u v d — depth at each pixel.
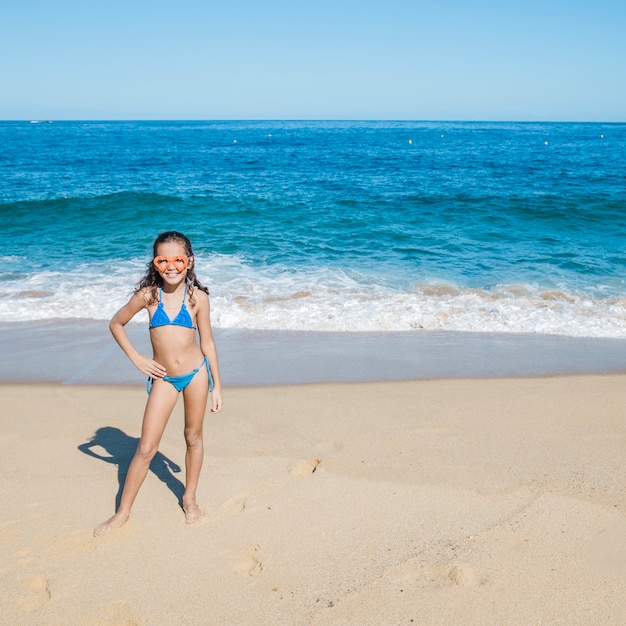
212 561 3.08
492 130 136.50
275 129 138.12
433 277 10.65
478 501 3.60
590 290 9.95
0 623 2.65
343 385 5.88
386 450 4.36
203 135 90.25
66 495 3.74
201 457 3.50
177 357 3.34
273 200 19.56
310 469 4.13
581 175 28.62
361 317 8.32
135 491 3.41
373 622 2.64
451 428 4.77
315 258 12.14
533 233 15.12
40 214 16.70
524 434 4.64
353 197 20.36
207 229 15.10
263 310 8.59
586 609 2.70
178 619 2.68
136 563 3.06
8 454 4.32
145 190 22.33
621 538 3.21
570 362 6.61
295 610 2.72
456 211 17.81
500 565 2.99
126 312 3.41
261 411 5.16
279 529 3.34
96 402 5.41
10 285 9.85
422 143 66.25
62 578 2.95
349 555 3.10
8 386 5.81
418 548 3.15
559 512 3.46
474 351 7.03
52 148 51.44
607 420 4.92
